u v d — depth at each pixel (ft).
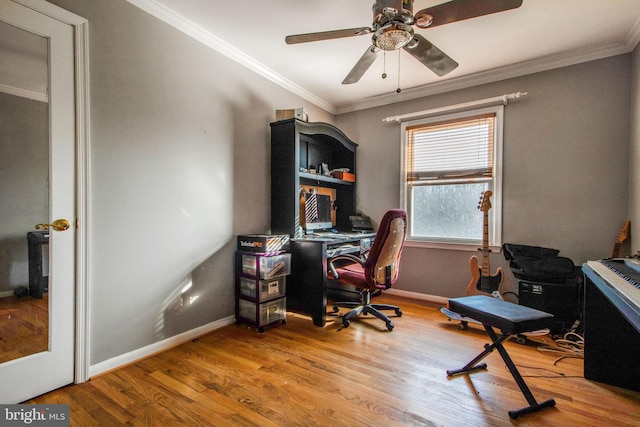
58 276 5.20
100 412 4.57
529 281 7.94
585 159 8.35
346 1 6.40
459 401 4.87
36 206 5.05
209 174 7.88
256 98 9.32
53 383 5.12
